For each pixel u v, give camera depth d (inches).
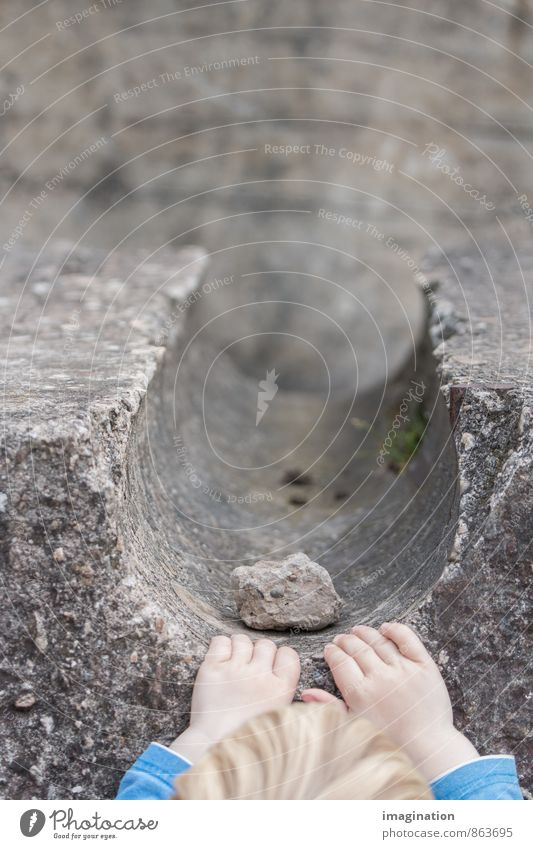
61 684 20.1
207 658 20.3
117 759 20.3
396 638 20.4
